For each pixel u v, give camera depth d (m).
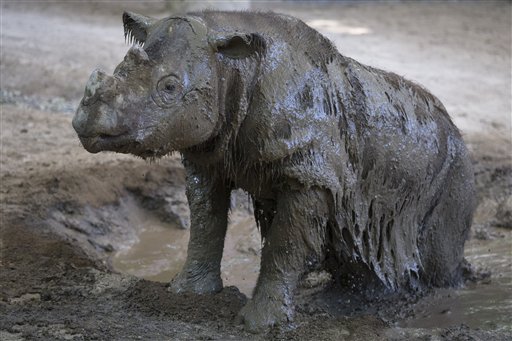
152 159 10.06
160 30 10.01
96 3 39.97
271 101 10.46
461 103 26.08
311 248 11.18
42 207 15.72
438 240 13.79
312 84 10.91
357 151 11.60
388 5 45.62
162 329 10.48
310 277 14.58
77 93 25.03
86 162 18.28
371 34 36.62
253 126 10.45
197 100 9.79
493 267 15.79
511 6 45.69
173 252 16.34
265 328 10.88
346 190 11.42
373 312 13.12
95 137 9.09
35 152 18.94
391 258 12.77
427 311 13.27
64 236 14.84
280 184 10.92
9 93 24.38
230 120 10.36
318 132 10.88
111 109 9.10
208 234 11.95
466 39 36.62
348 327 11.45
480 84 28.66
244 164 10.77
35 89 24.97
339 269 13.27
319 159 10.89
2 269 12.77
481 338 11.38
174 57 9.70
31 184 16.62
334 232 11.82
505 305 13.54
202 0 23.05
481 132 22.84
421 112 12.88
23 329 10.13
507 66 31.70
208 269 12.02
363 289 13.50
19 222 14.70
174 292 11.85
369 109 11.78
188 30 9.91
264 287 11.19
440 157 13.23
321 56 11.22
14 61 26.38
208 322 11.06
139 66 9.50
